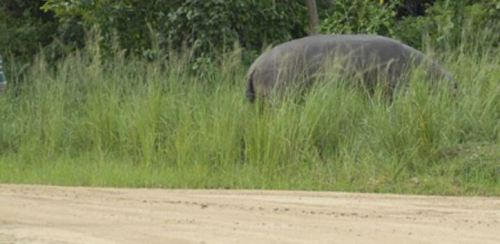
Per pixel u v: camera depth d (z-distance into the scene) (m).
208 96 38.53
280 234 19.25
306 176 32.41
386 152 32.72
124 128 38.28
